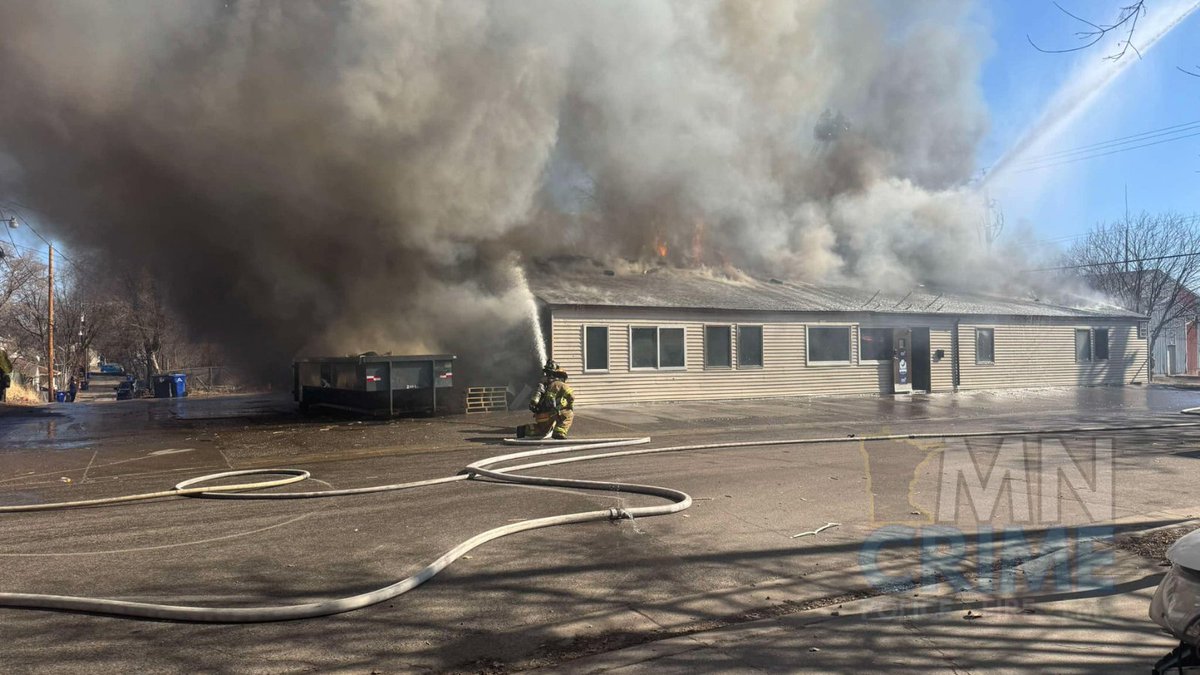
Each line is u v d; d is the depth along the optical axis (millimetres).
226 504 7223
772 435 12367
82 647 3768
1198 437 11672
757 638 3906
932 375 21688
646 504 6949
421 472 9008
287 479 8375
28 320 39531
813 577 4879
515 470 8930
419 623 4109
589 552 5418
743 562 5184
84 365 39531
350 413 17047
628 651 3748
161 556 5383
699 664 3590
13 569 5090
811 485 7852
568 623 4125
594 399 17344
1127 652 3674
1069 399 19734
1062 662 3566
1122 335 25250
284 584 4730
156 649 3746
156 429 14438
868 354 20891
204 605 4340
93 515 6793
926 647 3768
